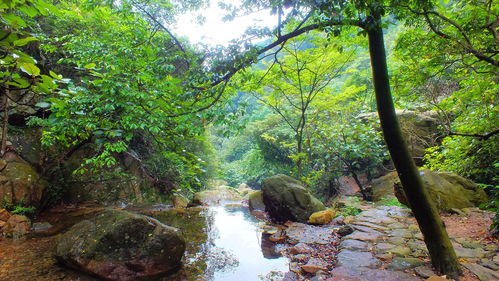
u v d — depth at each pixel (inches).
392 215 222.7
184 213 313.0
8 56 33.2
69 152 293.7
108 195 348.8
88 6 162.4
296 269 153.3
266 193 277.3
